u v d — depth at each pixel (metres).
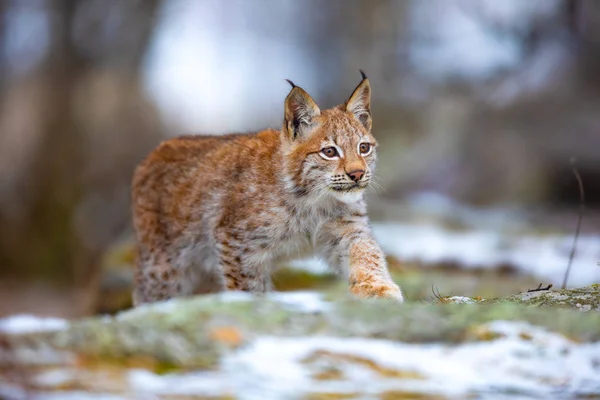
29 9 26.00
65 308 17.78
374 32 30.53
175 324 4.78
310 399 4.18
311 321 4.95
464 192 22.64
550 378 4.52
